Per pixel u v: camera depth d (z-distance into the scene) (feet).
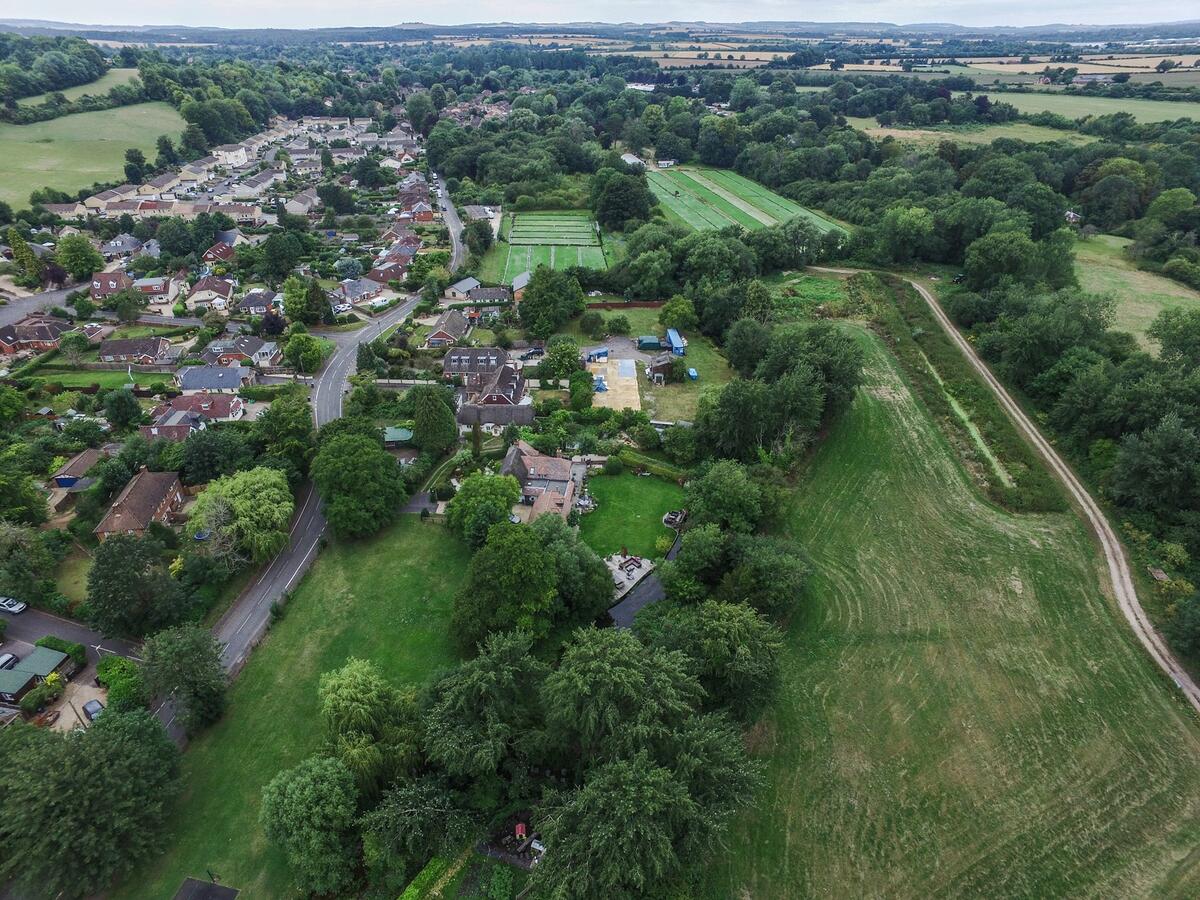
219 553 244.22
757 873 168.25
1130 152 647.56
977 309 456.04
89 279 523.70
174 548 258.98
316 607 242.17
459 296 514.68
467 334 462.60
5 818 151.74
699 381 406.21
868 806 183.93
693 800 150.10
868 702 213.05
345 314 483.51
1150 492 282.36
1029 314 397.60
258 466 285.64
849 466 327.88
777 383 325.21
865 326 468.75
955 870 170.30
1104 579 260.21
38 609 236.02
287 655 223.10
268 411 318.65
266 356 416.67
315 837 157.99
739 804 157.69
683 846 148.46
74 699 205.46
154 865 166.20
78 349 404.36
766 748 197.57
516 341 453.99
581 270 534.78
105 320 460.14
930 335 447.01
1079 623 241.55
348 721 179.52
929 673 223.10
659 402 380.99
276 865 167.02
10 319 453.17
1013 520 291.99
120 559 213.87
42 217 603.67
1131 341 386.52
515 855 168.55
